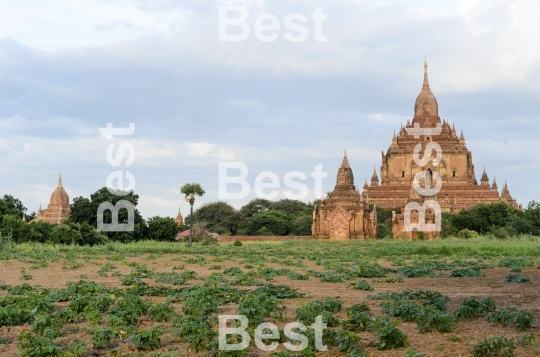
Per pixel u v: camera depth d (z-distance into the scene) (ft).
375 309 102.12
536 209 499.51
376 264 187.42
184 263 211.20
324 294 123.13
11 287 130.52
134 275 150.82
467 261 214.90
